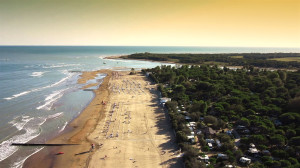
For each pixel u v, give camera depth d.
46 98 87.50
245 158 42.16
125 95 94.44
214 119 58.16
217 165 41.25
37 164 43.47
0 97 86.12
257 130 54.12
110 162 44.19
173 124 57.81
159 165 42.91
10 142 51.22
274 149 46.19
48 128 59.69
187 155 43.28
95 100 86.81
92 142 52.25
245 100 71.81
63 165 43.31
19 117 66.50
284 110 63.88
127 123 63.25
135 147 49.72
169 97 87.50
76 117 68.38
